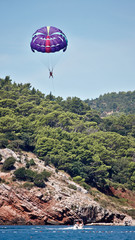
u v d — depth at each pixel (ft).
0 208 566.77
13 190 590.96
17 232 456.45
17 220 564.71
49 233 456.86
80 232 484.74
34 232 461.37
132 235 475.72
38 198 598.34
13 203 579.48
